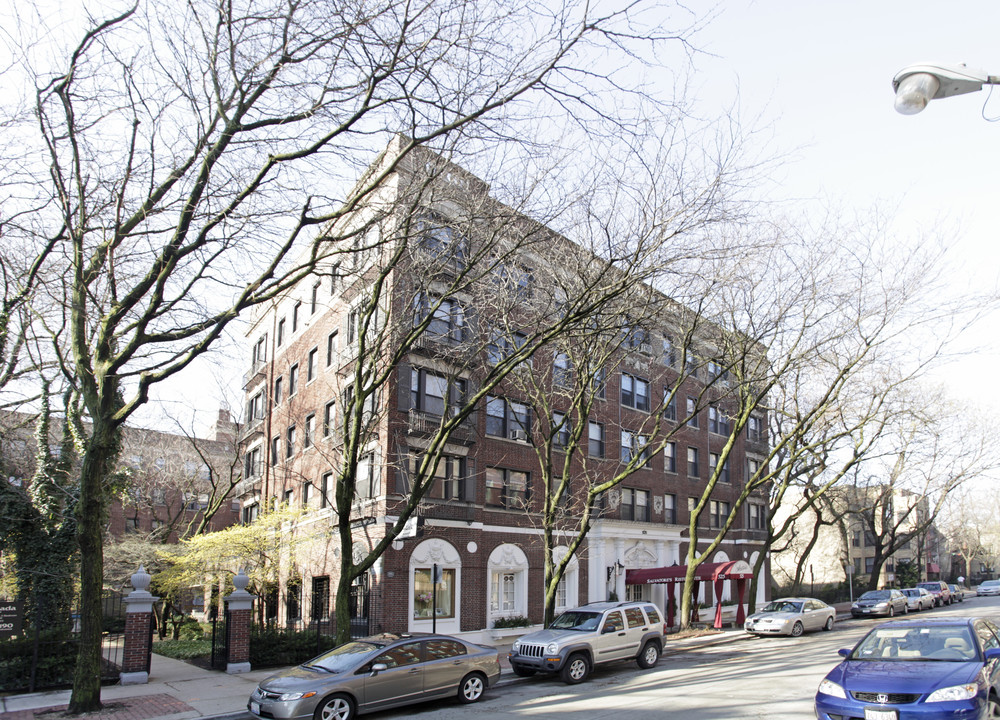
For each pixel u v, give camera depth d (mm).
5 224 13258
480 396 16016
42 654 15672
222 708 13797
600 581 30359
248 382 38469
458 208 17609
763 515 43281
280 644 19734
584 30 10219
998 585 58531
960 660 9695
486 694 15164
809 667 16562
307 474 29516
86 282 13320
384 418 23688
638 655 17844
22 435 28062
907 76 7016
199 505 46750
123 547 28828
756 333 21250
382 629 22406
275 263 12711
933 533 77312
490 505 26750
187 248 12133
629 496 33281
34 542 19469
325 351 29141
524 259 18625
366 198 17281
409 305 17281
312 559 27766
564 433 29625
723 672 16578
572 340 20484
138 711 13516
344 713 12227
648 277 15398
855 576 59844
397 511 23406
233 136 11875
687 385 38062
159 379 13078
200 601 39969
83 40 11633
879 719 8758
